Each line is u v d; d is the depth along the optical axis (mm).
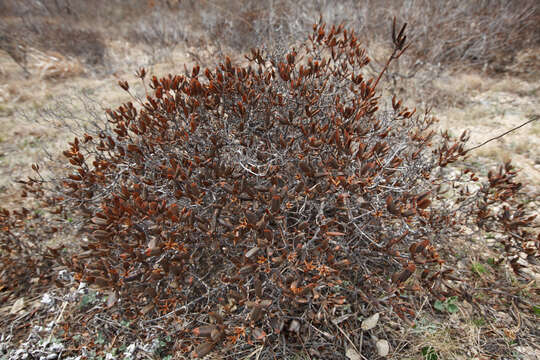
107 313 2102
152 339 1938
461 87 5223
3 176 3508
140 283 1883
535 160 3383
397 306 1725
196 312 1994
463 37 5859
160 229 1650
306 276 1687
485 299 2076
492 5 6406
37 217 2723
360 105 2059
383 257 2018
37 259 2490
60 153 3750
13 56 6809
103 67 7230
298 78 2070
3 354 1945
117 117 2207
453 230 2246
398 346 1888
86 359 1891
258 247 1560
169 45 7789
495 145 3672
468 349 1857
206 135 2117
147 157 2023
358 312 2000
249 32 6016
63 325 2027
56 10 10711
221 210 1916
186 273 1901
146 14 10586
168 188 1990
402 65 5434
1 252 2561
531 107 4543
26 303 2242
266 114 1992
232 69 2152
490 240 2482
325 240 1658
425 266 2049
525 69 5676
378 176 1788
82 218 2553
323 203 1826
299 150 1985
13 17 10172
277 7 6500
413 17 5812
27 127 4457
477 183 3070
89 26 9789
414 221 2113
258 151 2012
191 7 9633
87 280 1687
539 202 2811
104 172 2168
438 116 4406
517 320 1974
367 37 5652
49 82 6375
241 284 1721
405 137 2379
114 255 1951
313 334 1918
